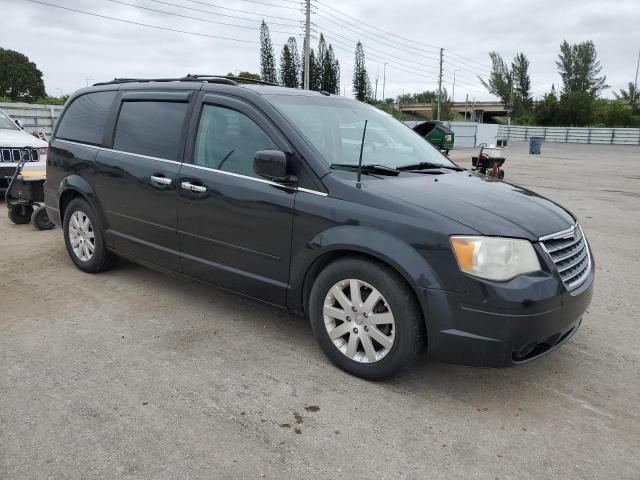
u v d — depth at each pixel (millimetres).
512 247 2863
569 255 3160
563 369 3564
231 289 3879
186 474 2443
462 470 2533
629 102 75688
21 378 3236
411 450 2666
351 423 2871
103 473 2434
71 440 2660
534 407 3094
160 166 4184
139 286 4871
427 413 2988
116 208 4613
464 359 2912
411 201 3076
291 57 70625
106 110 4859
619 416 3027
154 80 4594
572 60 92250
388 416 2945
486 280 2807
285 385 3232
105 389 3137
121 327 4008
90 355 3555
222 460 2547
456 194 3291
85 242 5109
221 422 2846
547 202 3607
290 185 3422
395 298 3025
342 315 3311
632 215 9406
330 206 3238
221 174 3793
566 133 54094
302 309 3570
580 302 3104
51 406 2947
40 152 8555
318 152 3434
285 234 3441
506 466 2570
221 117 3906
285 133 3516
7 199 7129
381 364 3170
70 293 4668
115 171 4543
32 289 4758
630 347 3930
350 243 3111
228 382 3256
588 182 15141
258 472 2473
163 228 4215
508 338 2812
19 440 2648
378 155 3848
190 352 3637
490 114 100938
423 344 3090
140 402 3012
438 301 2879
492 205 3182
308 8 39531
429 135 22359
